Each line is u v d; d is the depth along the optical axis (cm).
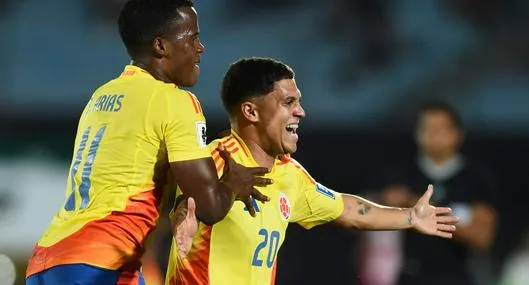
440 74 5416
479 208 2870
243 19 5572
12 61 5272
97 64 5341
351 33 5516
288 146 1831
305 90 5316
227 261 1773
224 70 5347
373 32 5506
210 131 5072
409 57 5475
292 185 1870
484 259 4725
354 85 5359
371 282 3812
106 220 1631
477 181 2903
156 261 3541
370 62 5447
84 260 1612
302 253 4738
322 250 4728
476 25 5591
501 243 4928
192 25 1720
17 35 5366
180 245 1578
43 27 5422
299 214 1934
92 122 1703
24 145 4884
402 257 2877
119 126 1659
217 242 1764
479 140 5206
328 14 5559
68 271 1616
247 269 1781
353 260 4612
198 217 1609
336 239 4725
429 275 2834
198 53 1733
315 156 5088
